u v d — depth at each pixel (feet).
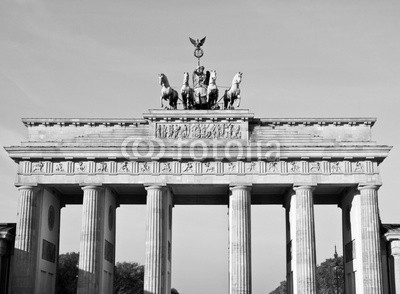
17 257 356.59
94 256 358.43
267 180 366.43
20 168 368.48
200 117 374.02
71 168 369.09
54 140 379.96
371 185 363.97
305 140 374.43
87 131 379.96
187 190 397.39
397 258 367.04
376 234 358.23
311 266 356.38
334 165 368.89
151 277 354.33
